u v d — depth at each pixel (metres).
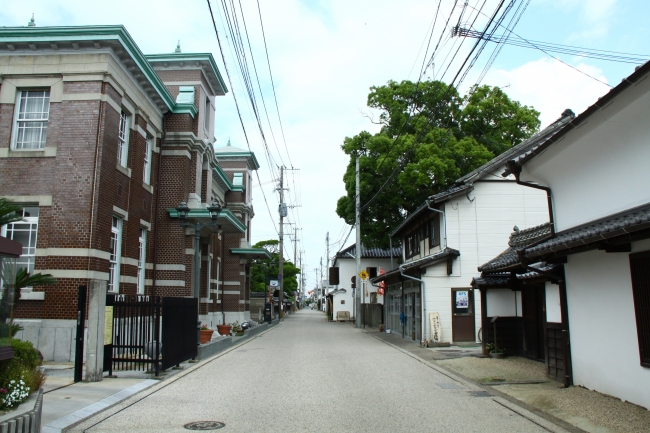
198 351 14.95
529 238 13.30
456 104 30.83
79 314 10.96
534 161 10.69
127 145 18.17
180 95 22.62
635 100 7.54
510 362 14.36
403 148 28.86
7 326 6.37
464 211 20.70
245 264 37.31
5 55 15.91
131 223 18.30
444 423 7.47
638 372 8.20
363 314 37.12
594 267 9.45
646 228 6.60
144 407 8.55
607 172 8.92
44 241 15.08
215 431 6.99
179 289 21.03
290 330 31.06
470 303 20.17
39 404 6.15
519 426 7.30
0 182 15.38
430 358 15.46
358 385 10.73
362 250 42.91
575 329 10.10
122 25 15.63
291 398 9.34
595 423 7.34
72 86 15.79
